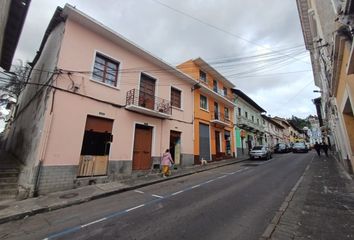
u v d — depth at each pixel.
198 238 3.95
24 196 6.99
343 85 6.60
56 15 9.55
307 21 11.09
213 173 12.55
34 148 8.25
